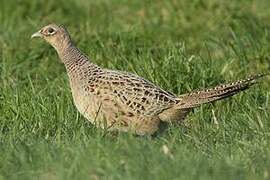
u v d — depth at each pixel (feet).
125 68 69.62
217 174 45.78
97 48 76.74
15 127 57.77
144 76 67.41
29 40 82.17
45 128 58.34
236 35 78.48
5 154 50.34
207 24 87.56
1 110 63.77
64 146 51.67
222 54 77.30
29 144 52.42
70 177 46.01
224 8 90.74
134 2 95.35
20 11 94.53
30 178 46.44
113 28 86.07
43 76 74.74
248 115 58.90
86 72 57.41
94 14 94.38
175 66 68.49
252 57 73.61
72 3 96.53
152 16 91.30
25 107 62.39
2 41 82.89
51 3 96.07
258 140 53.72
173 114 56.08
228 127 57.52
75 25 90.43
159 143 51.62
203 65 69.26
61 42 60.13
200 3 91.86
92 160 47.62
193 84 67.26
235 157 50.11
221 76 69.92
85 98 56.80
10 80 71.15
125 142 49.98
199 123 59.62
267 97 62.54
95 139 51.26
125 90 55.93
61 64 77.41
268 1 92.27
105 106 56.03
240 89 55.83
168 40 80.02
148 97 55.67
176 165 46.60
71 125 58.03
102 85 56.24
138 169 46.09
